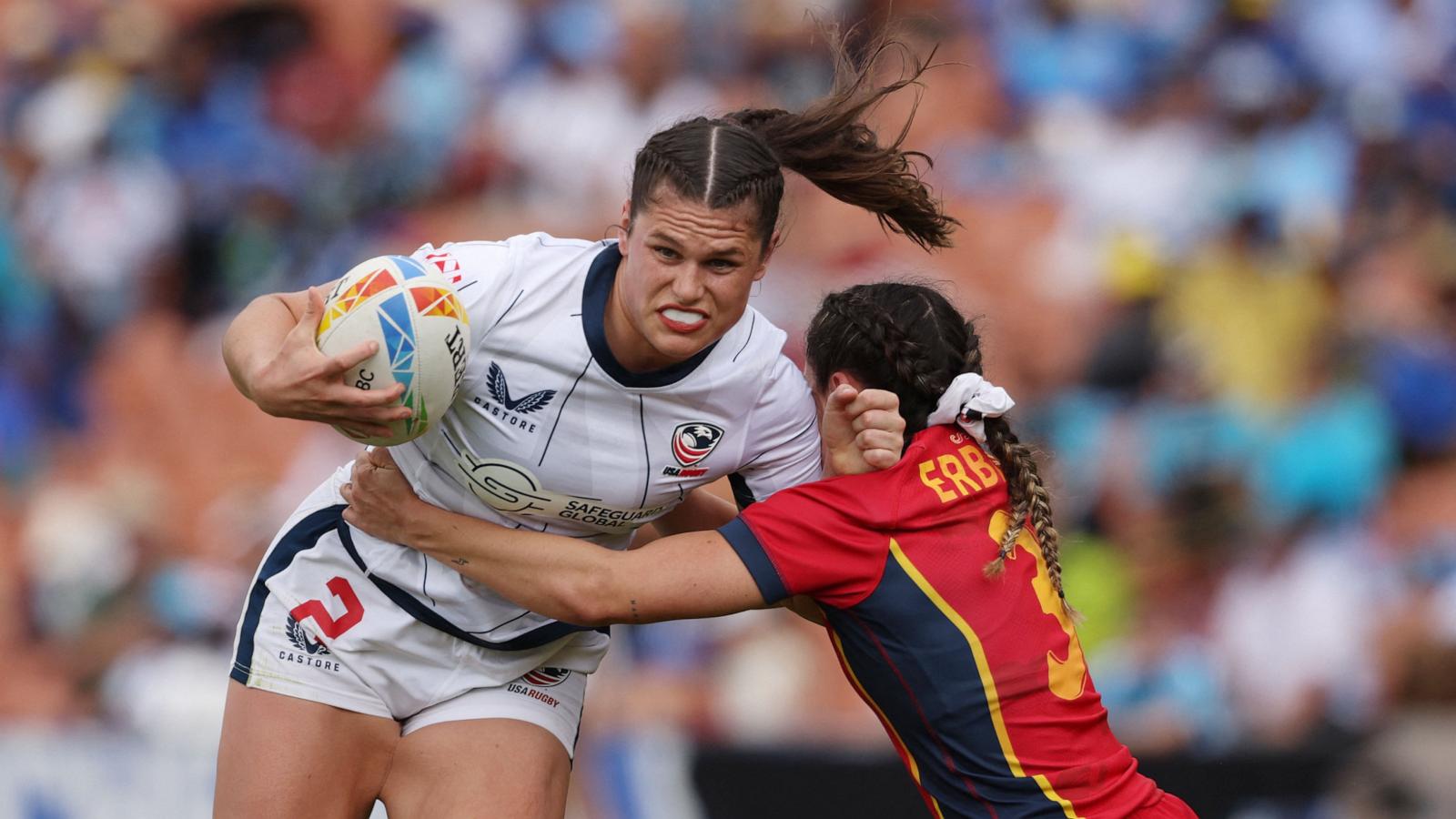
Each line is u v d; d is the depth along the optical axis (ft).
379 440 36.65
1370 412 91.66
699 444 39.65
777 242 37.70
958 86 111.65
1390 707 77.87
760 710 80.64
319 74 125.39
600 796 68.49
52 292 119.85
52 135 125.18
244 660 41.63
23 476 110.11
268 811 40.29
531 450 38.96
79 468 110.11
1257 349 95.09
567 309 37.86
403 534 39.70
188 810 71.72
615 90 117.91
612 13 120.57
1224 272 98.78
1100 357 96.43
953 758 37.99
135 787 72.38
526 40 122.72
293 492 101.76
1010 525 38.99
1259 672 83.20
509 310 37.68
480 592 40.96
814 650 82.84
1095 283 100.12
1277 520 88.12
